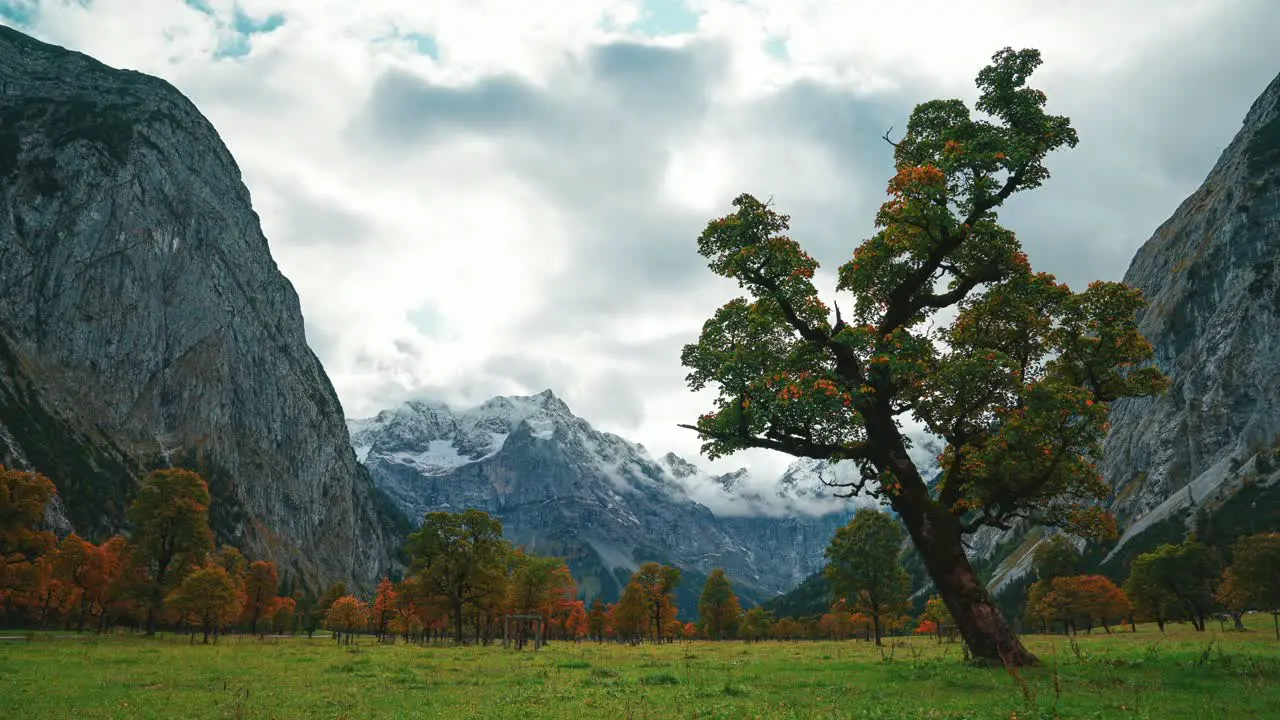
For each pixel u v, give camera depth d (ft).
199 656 139.23
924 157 96.58
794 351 91.50
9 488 263.90
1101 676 68.95
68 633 318.65
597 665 108.99
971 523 89.10
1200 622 323.16
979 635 83.71
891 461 89.15
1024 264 93.09
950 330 99.30
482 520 319.88
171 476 300.40
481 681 82.84
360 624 384.27
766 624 552.41
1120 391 91.15
